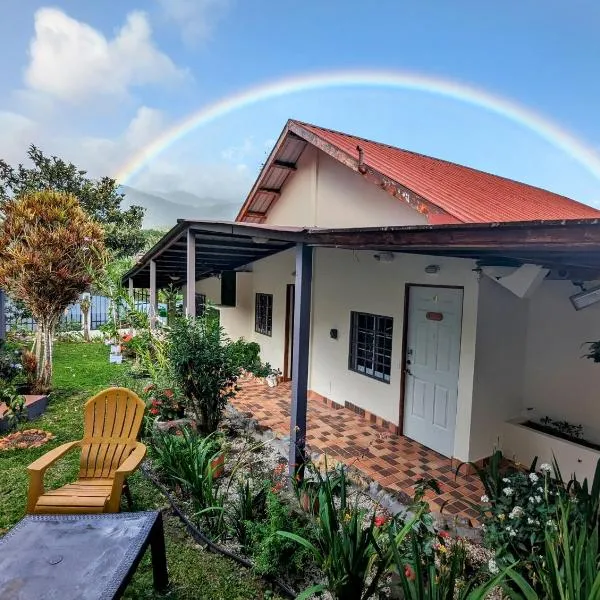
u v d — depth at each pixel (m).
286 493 3.80
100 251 6.94
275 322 8.43
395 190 5.28
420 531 2.85
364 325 6.26
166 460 3.90
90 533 2.57
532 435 4.70
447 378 4.96
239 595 2.77
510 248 2.25
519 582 2.08
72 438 5.02
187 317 5.48
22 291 6.30
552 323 4.85
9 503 3.61
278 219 8.55
